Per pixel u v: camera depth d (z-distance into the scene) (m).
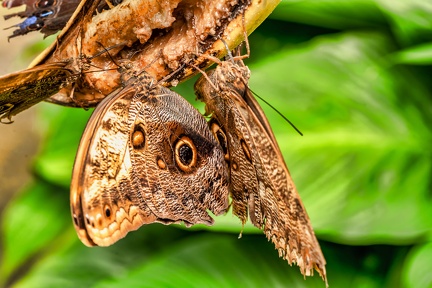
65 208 1.20
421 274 0.97
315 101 1.06
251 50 1.19
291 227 0.79
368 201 1.02
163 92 0.81
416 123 1.06
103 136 0.78
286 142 1.04
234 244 1.05
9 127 1.46
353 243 1.00
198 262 1.04
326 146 1.04
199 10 0.80
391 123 1.06
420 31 1.06
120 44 0.80
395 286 1.01
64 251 1.12
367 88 1.07
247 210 0.82
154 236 1.12
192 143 0.82
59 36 0.79
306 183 1.03
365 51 1.11
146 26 0.79
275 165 0.79
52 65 0.77
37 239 1.18
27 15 0.82
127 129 0.79
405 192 1.02
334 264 1.05
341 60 1.09
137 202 0.79
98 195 0.78
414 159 1.04
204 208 0.82
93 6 0.79
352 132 1.05
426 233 1.00
